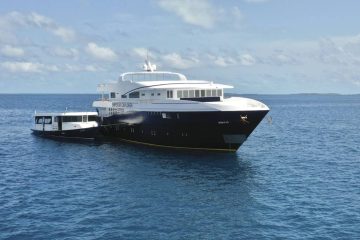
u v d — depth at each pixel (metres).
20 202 30.25
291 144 61.81
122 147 54.84
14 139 66.88
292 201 30.50
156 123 50.78
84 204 29.77
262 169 42.06
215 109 44.81
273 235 24.16
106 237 23.86
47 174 39.81
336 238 23.62
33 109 167.75
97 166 43.25
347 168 42.53
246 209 28.75
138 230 24.91
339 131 81.19
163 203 30.06
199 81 54.28
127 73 60.00
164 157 47.12
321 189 33.88
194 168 41.66
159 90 52.22
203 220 26.62
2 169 42.47
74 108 172.12
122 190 33.50
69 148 55.47
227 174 39.34
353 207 28.89
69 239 23.53
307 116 130.25
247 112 44.59
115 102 58.56
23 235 24.09
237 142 47.25
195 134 48.12
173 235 24.23
